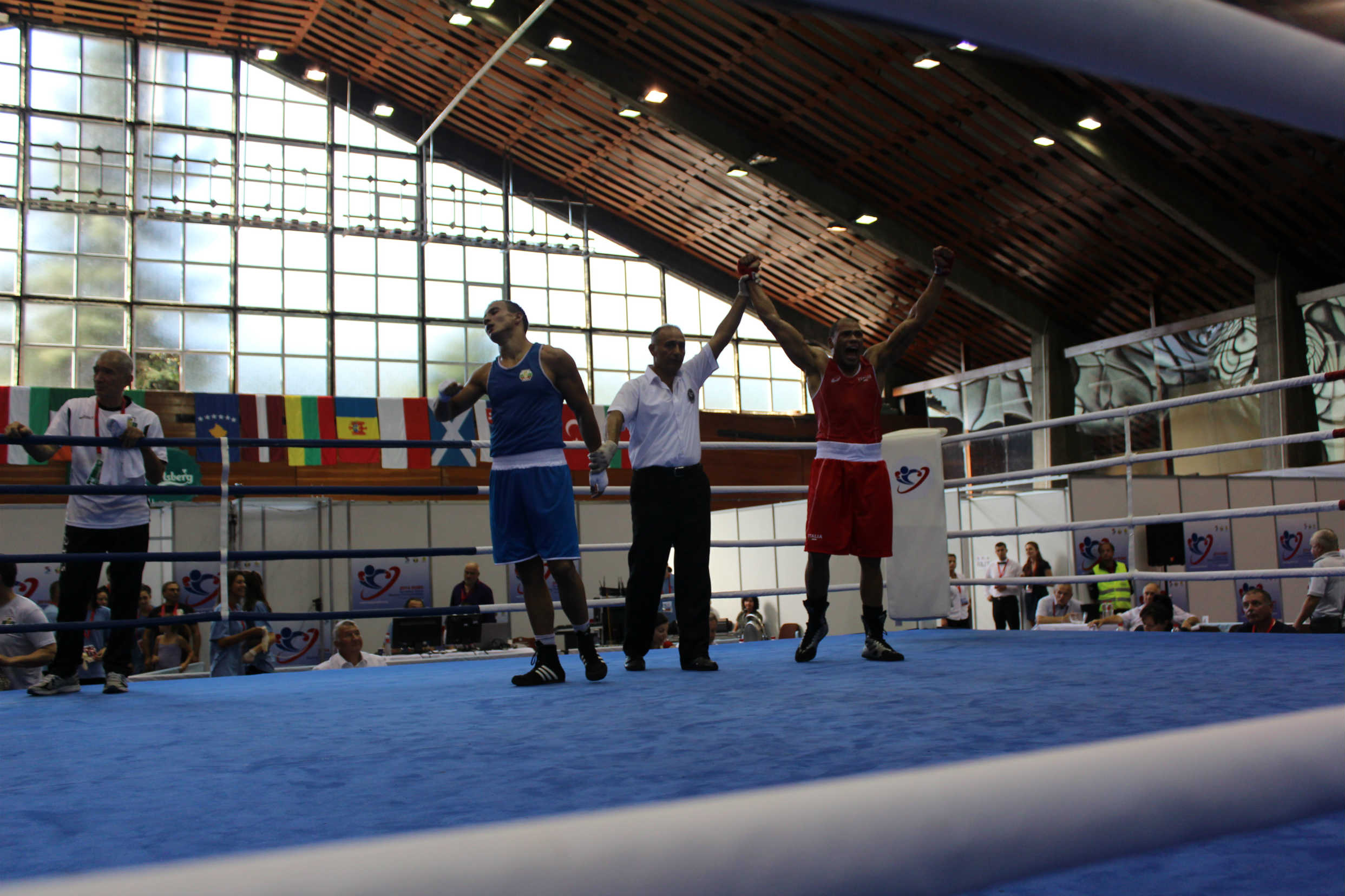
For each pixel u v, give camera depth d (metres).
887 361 3.59
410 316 15.63
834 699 2.34
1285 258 13.17
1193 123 11.71
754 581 12.04
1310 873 0.94
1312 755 0.35
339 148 15.44
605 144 15.13
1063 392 15.87
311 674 3.78
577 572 3.13
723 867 0.26
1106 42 0.37
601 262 16.86
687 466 3.45
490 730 2.03
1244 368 13.91
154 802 1.42
